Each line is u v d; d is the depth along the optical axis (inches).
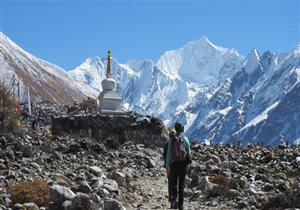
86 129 1578.5
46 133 1716.3
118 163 1157.7
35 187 714.8
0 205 658.2
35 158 1106.7
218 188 829.8
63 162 1097.4
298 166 1115.9
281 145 1622.8
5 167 960.9
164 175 1077.8
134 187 901.2
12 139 1326.3
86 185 759.7
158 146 1574.8
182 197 711.7
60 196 679.1
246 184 865.5
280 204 717.9
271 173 1023.6
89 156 1200.2
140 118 1611.7
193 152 1380.4
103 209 660.7
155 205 784.3
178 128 723.4
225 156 1299.2
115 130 1579.7
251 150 1483.8
